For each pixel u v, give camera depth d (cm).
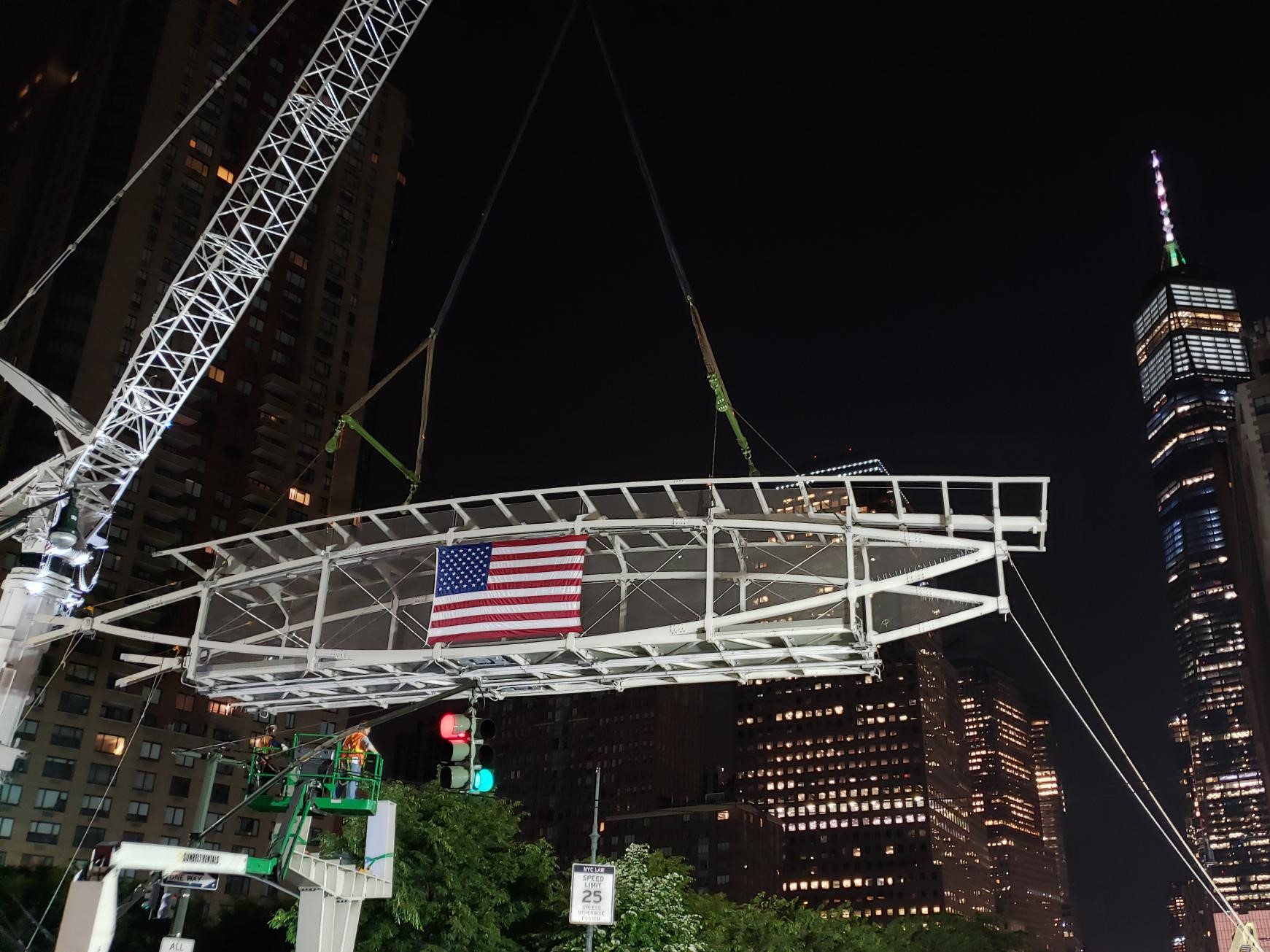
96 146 13625
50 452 11894
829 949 6962
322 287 15288
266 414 14000
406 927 4462
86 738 11038
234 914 7531
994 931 10131
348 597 4044
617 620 3675
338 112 5456
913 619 3547
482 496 3888
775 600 3575
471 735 1956
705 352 4500
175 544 12638
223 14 15212
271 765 2673
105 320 12688
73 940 1986
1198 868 4234
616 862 5419
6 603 3694
